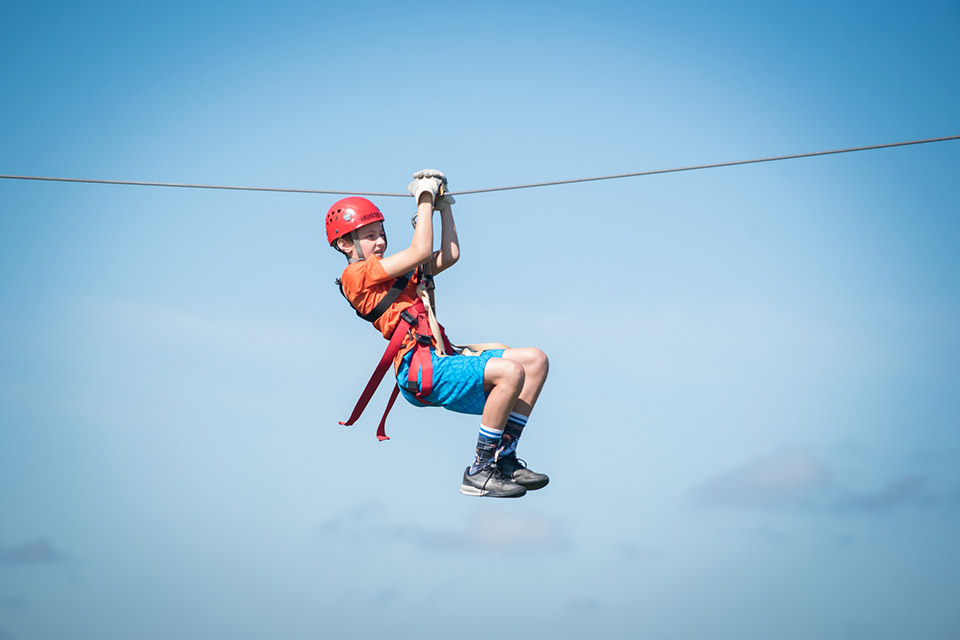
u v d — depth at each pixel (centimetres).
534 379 995
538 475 985
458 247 1023
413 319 991
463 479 994
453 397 980
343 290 1016
